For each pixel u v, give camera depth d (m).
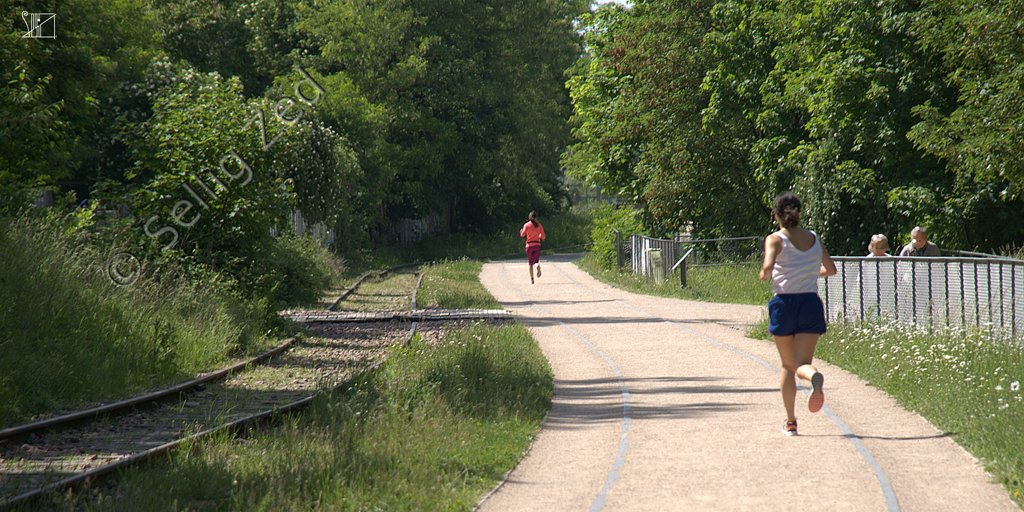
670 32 114.56
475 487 23.12
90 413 32.00
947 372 33.41
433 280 116.44
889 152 81.81
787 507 20.34
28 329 39.12
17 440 28.89
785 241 27.11
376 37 187.50
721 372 40.94
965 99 70.94
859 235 89.38
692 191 116.69
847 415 30.30
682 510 20.41
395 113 191.25
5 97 58.12
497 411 32.59
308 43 191.00
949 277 43.72
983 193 74.25
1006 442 24.11
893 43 79.75
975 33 62.84
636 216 133.88
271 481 22.70
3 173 58.75
